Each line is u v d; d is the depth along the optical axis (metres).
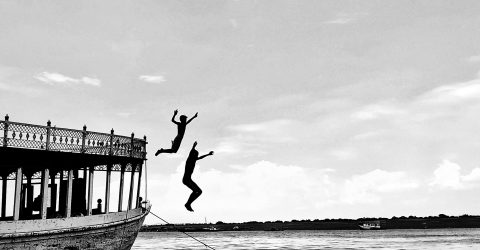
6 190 22.58
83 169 23.97
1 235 17.02
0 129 17.97
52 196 23.58
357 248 67.88
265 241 110.69
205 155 9.02
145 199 27.45
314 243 91.81
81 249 20.78
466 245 71.88
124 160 24.55
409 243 83.25
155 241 119.38
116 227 23.33
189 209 8.76
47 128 19.75
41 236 18.58
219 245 85.94
